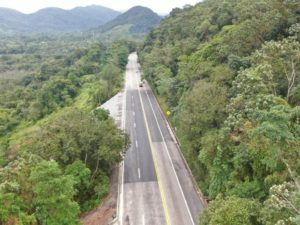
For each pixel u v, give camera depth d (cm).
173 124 6338
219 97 4178
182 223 3634
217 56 5869
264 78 3712
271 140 2698
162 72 8275
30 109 9744
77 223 3072
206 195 4028
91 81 11631
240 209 2586
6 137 8481
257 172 3184
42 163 2931
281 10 5288
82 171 3981
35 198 2905
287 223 2222
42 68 15512
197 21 10000
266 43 3928
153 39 13650
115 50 14675
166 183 4478
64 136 4250
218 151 3591
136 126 6638
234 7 8375
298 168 2752
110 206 4034
